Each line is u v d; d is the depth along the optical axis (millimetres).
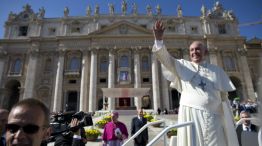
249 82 45688
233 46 49531
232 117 3496
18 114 1863
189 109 3424
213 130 3184
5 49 47938
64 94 44812
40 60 47281
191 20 52406
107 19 50875
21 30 50906
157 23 3625
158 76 45750
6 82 45625
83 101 43062
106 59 47281
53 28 50344
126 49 47188
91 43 47406
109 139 7758
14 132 1817
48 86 45312
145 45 47250
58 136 4961
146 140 8422
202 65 3842
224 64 48125
